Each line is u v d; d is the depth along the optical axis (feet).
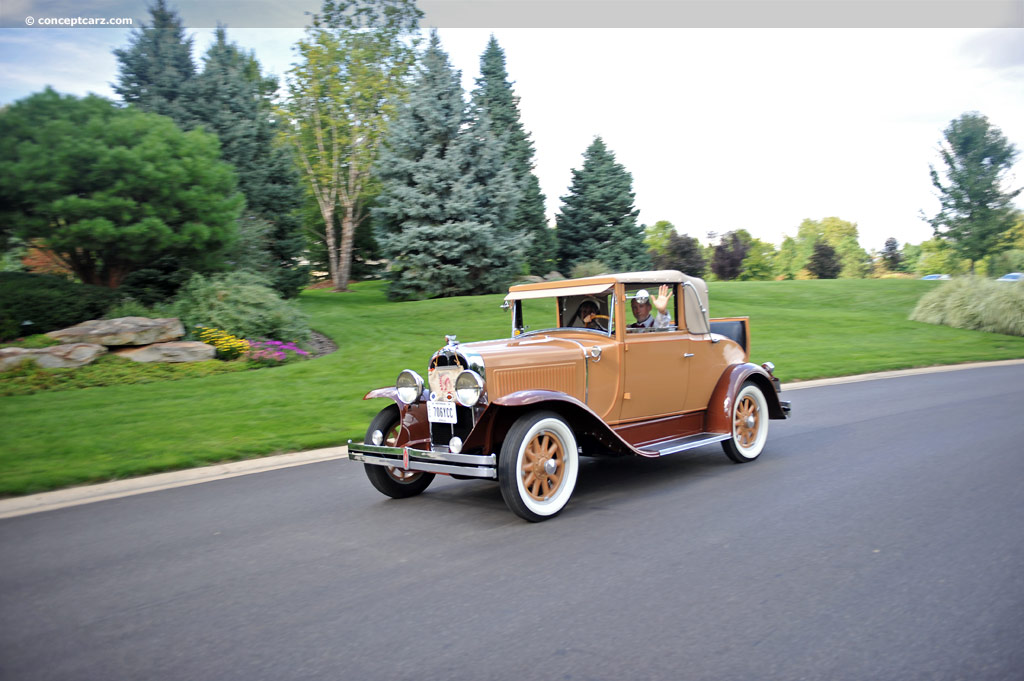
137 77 74.18
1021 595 11.59
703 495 18.44
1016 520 15.55
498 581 12.75
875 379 44.06
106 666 9.95
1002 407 31.17
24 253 57.00
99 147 44.52
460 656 9.95
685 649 9.99
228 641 10.62
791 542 14.48
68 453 23.68
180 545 15.28
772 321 80.28
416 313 74.38
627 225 125.59
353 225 120.47
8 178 43.29
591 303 20.74
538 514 16.39
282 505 18.40
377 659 9.93
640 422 20.47
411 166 86.79
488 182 90.12
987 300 76.02
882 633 10.36
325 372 42.75
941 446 23.57
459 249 86.74
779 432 27.48
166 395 35.01
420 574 13.21
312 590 12.55
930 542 14.28
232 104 80.28
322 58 105.81
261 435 26.55
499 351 17.71
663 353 20.66
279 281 80.64
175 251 50.88
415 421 19.42
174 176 47.34
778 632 10.46
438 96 89.76
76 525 16.85
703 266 146.10
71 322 45.42
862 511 16.57
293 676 9.51
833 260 189.06
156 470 21.99
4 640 10.89
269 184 81.10
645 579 12.64
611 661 9.70
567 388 18.52
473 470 16.20
